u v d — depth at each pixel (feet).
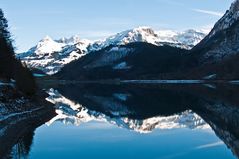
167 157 132.77
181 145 155.33
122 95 510.58
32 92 292.20
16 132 179.32
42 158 131.54
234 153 138.00
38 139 169.27
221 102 357.82
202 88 617.21
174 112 296.92
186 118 254.47
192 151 142.41
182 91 554.05
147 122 239.50
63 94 544.21
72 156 135.74
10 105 216.95
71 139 171.53
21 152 138.62
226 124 218.18
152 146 153.99
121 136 181.78
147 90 617.21
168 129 204.85
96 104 384.06
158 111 309.42
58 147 151.53
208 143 158.61
